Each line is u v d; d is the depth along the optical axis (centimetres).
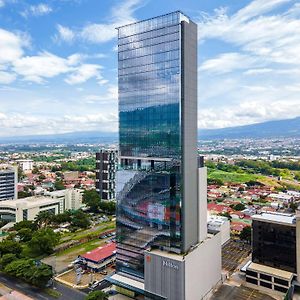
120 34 10650
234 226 17000
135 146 10269
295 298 9644
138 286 9575
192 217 9731
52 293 10262
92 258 12312
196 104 10012
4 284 10919
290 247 10406
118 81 10706
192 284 8906
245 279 11025
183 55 9262
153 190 9806
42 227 17725
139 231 10112
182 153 9288
